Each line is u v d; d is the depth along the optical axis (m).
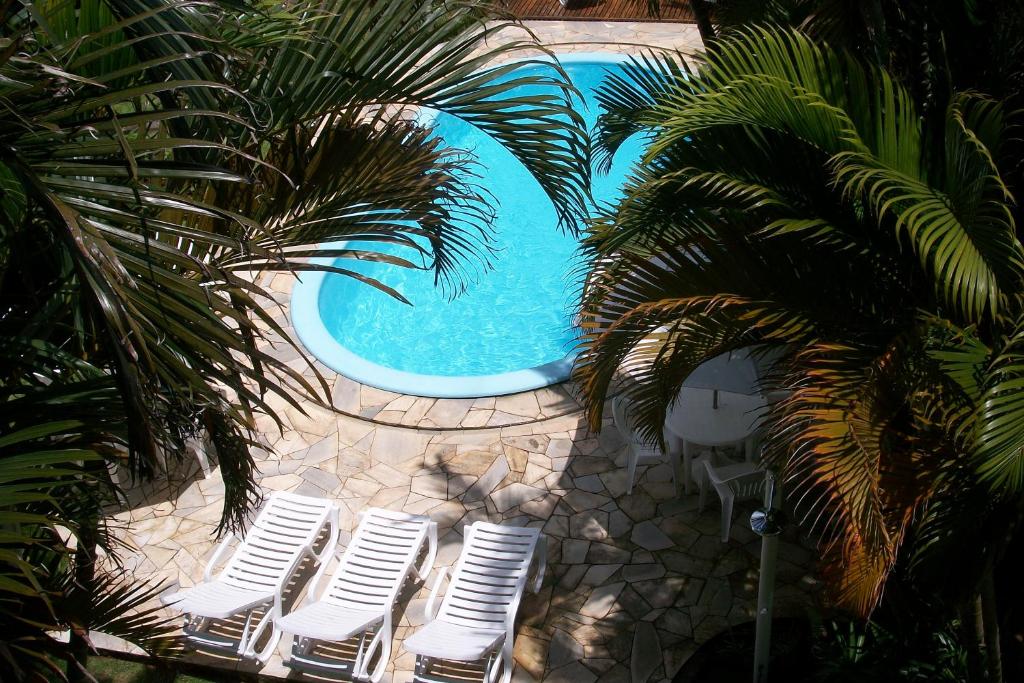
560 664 8.81
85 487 4.80
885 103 4.97
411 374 12.28
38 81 3.52
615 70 18.88
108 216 3.55
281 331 4.15
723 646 8.77
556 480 10.74
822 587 9.14
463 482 10.81
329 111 5.46
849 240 5.54
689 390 10.36
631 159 18.73
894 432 5.09
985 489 5.11
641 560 9.71
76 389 4.42
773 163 5.53
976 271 4.61
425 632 8.72
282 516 9.93
